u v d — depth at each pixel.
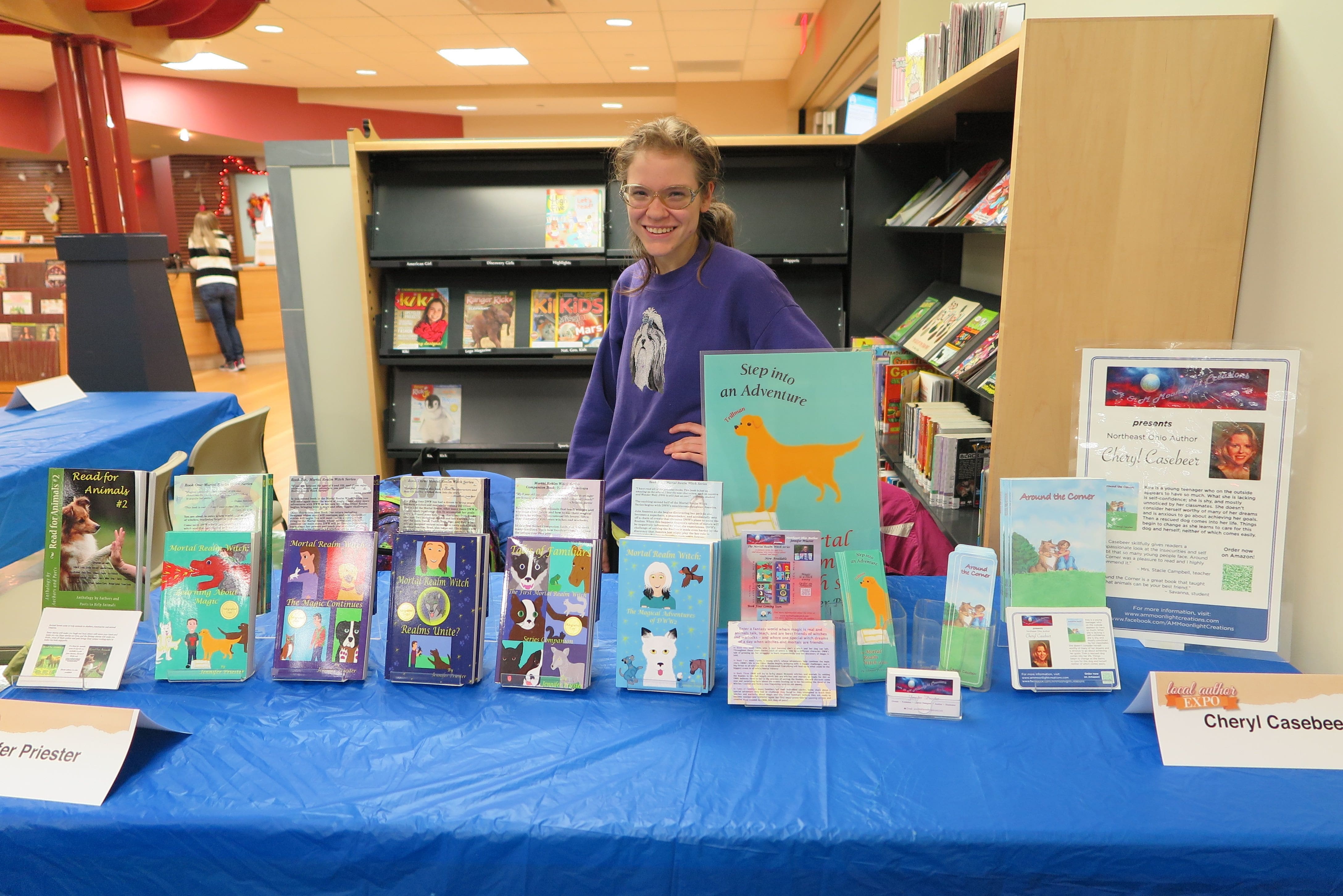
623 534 1.71
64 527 1.30
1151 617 1.39
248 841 0.99
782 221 3.71
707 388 1.40
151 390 4.59
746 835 0.95
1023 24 1.73
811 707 1.20
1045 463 1.89
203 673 1.28
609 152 3.73
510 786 1.03
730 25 7.90
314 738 1.14
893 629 1.31
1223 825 0.96
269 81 10.35
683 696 1.25
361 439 4.07
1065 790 1.03
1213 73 1.69
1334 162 1.47
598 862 0.97
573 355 3.80
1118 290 1.80
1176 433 1.38
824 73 8.08
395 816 0.98
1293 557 1.61
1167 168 1.74
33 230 11.97
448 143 3.63
